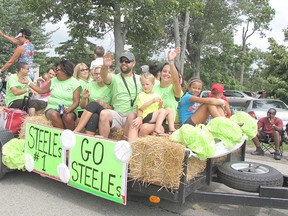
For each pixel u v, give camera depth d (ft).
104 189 12.57
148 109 14.58
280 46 47.39
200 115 14.32
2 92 22.50
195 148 11.34
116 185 12.18
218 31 110.32
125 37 61.26
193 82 15.16
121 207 14.46
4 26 77.71
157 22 60.95
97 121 14.83
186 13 77.00
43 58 89.25
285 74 46.70
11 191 15.93
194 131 11.35
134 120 13.94
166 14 57.88
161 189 11.78
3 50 79.61
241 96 67.87
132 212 13.99
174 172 11.27
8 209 13.91
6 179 17.56
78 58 65.36
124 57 15.51
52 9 53.47
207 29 108.99
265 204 11.70
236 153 16.16
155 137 12.19
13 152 15.80
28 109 18.34
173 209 14.48
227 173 12.96
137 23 58.59
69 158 13.79
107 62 15.05
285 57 45.73
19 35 22.43
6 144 16.01
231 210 14.57
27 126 15.90
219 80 115.24
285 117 36.99
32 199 15.03
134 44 66.64
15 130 16.97
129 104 15.84
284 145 31.96
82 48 62.59
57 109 16.26
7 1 78.28
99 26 56.59
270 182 12.23
